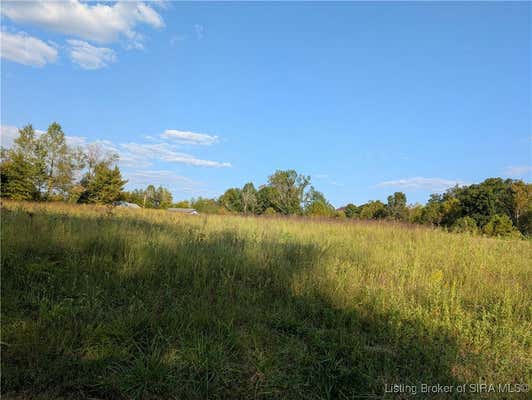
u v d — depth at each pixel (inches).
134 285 174.1
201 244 247.3
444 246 317.1
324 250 271.9
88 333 120.2
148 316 134.6
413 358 124.3
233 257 218.7
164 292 168.2
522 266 262.5
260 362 112.5
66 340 115.0
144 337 124.0
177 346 120.0
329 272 206.1
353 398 101.3
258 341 127.3
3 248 199.8
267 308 162.2
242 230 366.9
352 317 152.9
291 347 125.3
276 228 427.8
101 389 96.9
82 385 98.1
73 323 128.1
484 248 312.5
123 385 97.4
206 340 121.1
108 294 161.0
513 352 134.2
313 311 157.9
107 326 125.8
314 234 398.6
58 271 178.7
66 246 224.5
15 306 138.3
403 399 102.3
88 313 135.8
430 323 148.5
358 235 418.0
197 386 101.6
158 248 221.5
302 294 176.7
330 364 114.0
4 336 114.7
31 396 92.6
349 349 126.4
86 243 231.8
